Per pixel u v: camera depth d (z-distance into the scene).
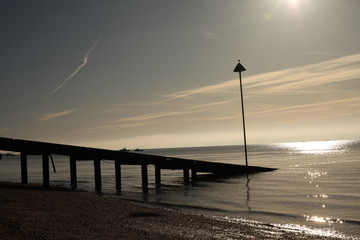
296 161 94.56
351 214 22.81
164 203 27.00
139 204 24.59
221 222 18.97
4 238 12.56
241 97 52.69
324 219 20.91
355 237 16.23
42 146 34.53
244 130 53.06
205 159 121.44
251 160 107.88
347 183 41.72
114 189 38.25
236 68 52.66
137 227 16.56
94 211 19.98
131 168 84.44
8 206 19.03
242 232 16.66
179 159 44.28
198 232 16.25
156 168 42.97
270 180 45.50
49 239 12.88
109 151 38.47
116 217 18.70
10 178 56.22
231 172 50.44
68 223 16.05
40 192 26.27
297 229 17.86
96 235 14.14
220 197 31.12
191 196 31.89
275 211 23.91
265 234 16.38
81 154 36.69
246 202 28.14
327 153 148.25
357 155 122.19
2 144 33.62
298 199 29.73
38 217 16.66
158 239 14.34
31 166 106.44
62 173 68.69
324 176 50.12
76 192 29.23
